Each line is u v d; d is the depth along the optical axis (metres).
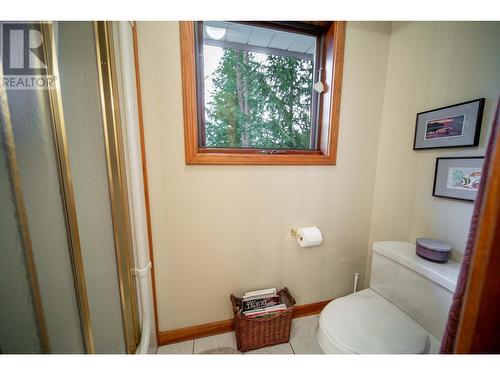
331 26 1.16
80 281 0.59
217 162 1.07
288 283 1.34
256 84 1.18
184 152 1.03
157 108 0.96
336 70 1.17
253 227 1.20
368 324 0.87
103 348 0.72
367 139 1.32
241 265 1.22
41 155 0.49
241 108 1.17
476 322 0.30
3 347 0.46
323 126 1.28
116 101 0.77
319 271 1.39
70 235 0.56
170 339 1.16
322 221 1.33
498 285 0.28
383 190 1.34
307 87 1.27
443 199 1.02
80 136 0.61
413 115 1.14
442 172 1.01
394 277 1.03
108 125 0.73
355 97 1.25
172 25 0.92
